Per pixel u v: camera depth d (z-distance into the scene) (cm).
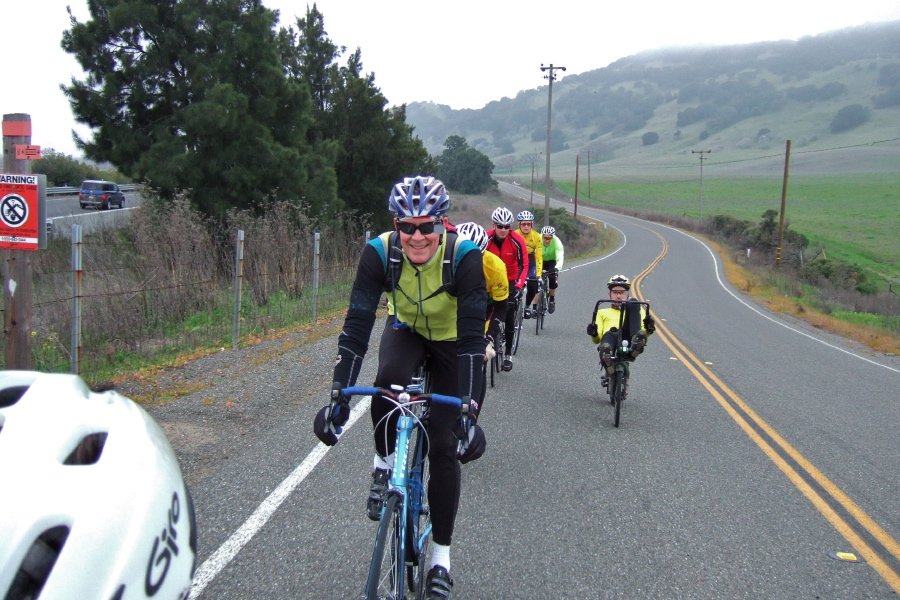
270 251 1296
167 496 149
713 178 15062
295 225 1653
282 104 2053
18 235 534
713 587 362
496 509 450
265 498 441
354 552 373
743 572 380
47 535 122
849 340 1658
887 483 545
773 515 464
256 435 566
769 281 3456
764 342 1398
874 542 428
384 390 276
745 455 597
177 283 1031
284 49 2812
